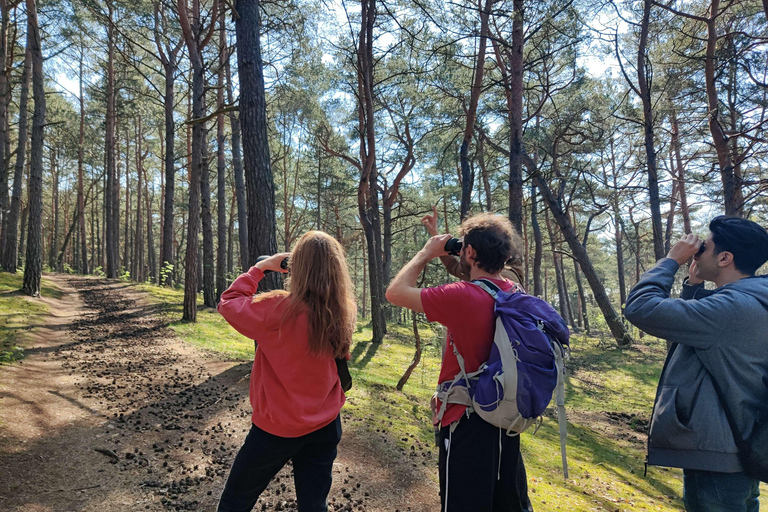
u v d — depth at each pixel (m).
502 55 16.38
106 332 11.84
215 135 25.97
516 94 10.77
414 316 7.95
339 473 4.25
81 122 28.42
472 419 1.84
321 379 2.15
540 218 30.55
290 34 11.81
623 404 10.76
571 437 7.84
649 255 38.31
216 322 15.35
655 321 1.85
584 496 4.82
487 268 2.01
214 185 34.94
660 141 16.16
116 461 4.10
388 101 21.42
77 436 4.57
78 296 19.36
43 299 15.71
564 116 17.00
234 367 8.12
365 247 39.69
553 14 11.02
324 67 16.00
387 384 8.52
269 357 2.13
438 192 25.89
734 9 12.93
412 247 18.52
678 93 13.84
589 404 10.68
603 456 6.90
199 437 4.84
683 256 2.04
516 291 2.01
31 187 15.38
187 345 11.02
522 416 1.72
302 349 2.09
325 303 2.10
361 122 17.62
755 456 1.69
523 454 6.03
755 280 1.86
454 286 1.91
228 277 18.36
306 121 20.41
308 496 2.20
